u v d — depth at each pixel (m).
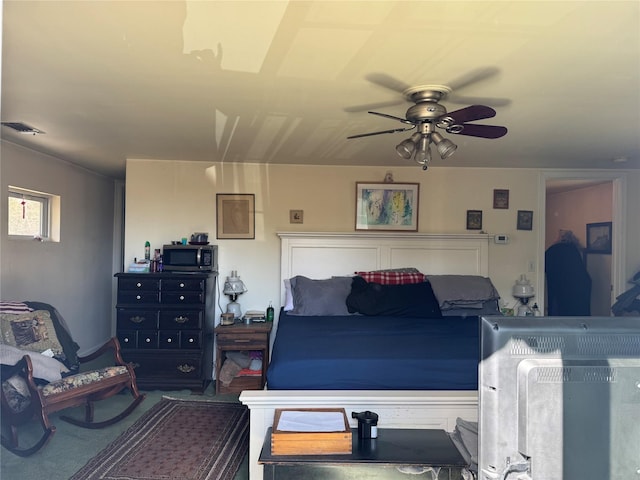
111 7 1.61
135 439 3.14
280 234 4.59
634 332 0.85
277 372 2.51
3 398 2.83
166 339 4.18
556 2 1.56
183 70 2.19
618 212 4.91
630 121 3.04
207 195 4.66
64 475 2.63
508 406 0.83
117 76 2.28
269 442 2.18
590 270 6.12
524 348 0.83
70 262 4.88
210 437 3.20
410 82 2.33
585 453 0.81
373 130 3.31
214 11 1.64
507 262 4.81
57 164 4.57
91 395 3.33
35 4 1.59
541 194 4.83
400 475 2.04
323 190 4.73
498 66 2.12
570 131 3.31
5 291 3.80
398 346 2.83
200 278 4.20
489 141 3.62
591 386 0.83
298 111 2.85
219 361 4.22
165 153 4.24
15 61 2.10
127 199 4.58
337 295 4.18
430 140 2.50
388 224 4.74
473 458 1.94
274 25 1.74
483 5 1.59
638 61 2.06
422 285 4.25
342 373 2.51
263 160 4.53
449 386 2.50
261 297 4.69
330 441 2.06
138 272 4.30
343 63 2.10
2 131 3.42
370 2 1.57
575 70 2.17
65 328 3.64
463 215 4.79
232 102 2.68
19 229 4.14
